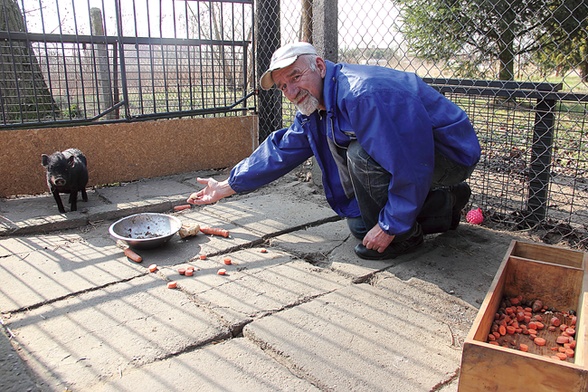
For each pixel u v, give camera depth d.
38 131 4.23
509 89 3.40
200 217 3.81
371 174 2.71
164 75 5.01
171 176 4.99
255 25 5.27
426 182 2.59
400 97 2.52
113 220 3.85
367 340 2.13
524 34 5.12
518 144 3.83
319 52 4.20
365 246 2.94
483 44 4.91
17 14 5.78
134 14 4.63
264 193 4.46
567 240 3.29
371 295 2.54
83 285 2.66
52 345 2.11
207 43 5.13
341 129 2.77
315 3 4.14
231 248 3.18
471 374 1.63
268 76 2.85
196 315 2.35
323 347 2.07
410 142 2.52
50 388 1.83
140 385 1.85
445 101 2.80
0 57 4.80
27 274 2.81
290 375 1.92
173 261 2.98
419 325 2.26
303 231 3.50
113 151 4.63
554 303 2.41
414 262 2.93
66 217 3.70
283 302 2.46
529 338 2.17
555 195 4.12
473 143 2.81
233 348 2.10
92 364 1.97
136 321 2.29
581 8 5.48
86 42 4.64
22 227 3.47
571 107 4.11
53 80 5.84
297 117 3.21
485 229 3.50
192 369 1.95
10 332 2.20
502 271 2.31
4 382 1.85
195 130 5.05
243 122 5.33
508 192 3.80
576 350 1.80
